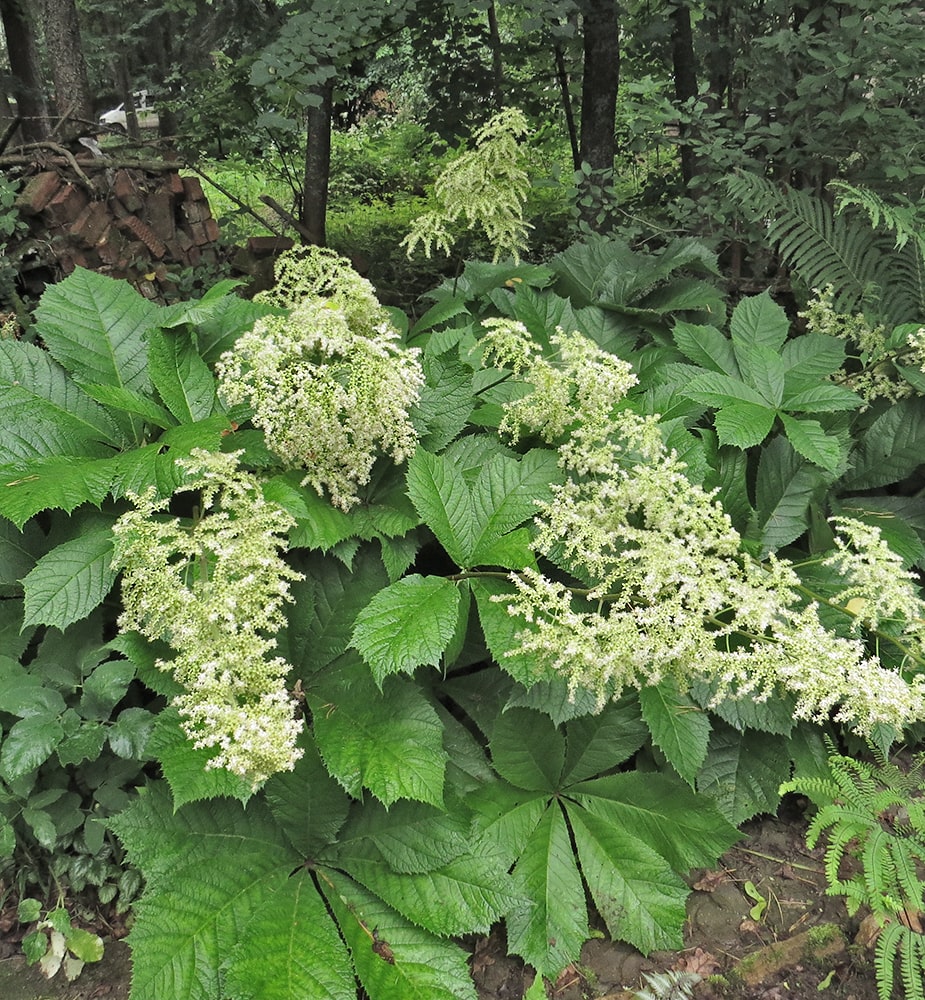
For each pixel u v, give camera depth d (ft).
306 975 5.57
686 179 17.17
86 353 7.97
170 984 5.53
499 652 6.22
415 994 5.71
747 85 15.65
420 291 18.16
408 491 6.67
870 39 11.56
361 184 24.80
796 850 7.61
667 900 6.64
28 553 7.19
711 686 7.07
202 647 5.37
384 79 21.86
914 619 6.40
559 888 6.60
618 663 5.76
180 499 7.38
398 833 6.34
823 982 6.42
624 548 7.05
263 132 20.58
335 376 6.52
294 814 6.33
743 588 6.14
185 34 28.96
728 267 15.55
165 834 6.18
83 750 6.16
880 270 11.50
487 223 9.16
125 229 15.34
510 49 18.60
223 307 8.79
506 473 6.98
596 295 12.09
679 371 9.37
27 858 6.73
